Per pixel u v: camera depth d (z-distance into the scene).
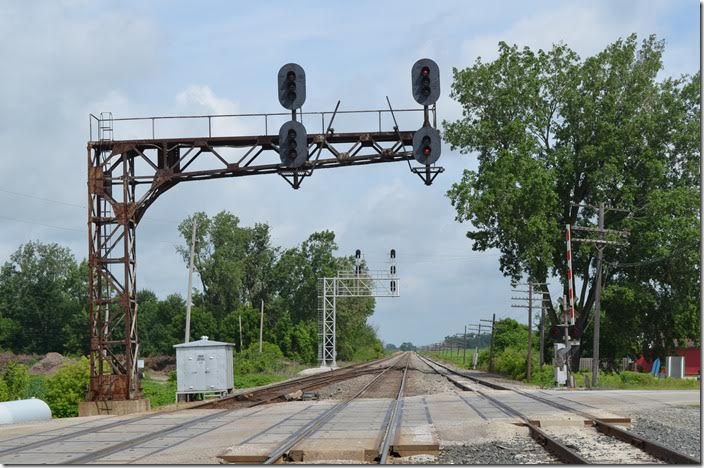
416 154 26.06
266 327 119.81
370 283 80.75
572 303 47.72
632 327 66.00
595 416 21.41
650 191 64.50
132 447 16.86
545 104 66.50
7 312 116.00
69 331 115.06
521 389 41.25
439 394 35.81
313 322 122.12
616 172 62.47
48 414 27.11
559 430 18.89
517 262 64.19
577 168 65.69
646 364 70.38
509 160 61.38
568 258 48.78
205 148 30.12
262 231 124.56
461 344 160.62
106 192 30.20
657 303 65.38
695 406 26.14
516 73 65.38
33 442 18.17
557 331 46.94
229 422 22.45
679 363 55.91
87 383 41.12
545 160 64.81
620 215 65.44
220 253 113.19
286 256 125.62
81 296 120.06
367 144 29.64
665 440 16.94
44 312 116.62
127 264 29.91
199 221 113.81
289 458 15.05
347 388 42.34
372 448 15.31
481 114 66.00
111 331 30.88
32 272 118.19
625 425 19.92
